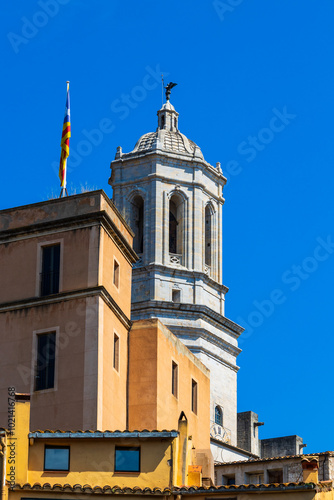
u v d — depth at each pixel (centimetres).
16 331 8619
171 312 13738
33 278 8731
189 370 9619
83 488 6956
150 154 14475
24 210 8938
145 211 14325
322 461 8925
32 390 8431
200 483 7912
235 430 13875
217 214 14800
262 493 7025
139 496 7006
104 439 7150
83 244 8700
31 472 7031
